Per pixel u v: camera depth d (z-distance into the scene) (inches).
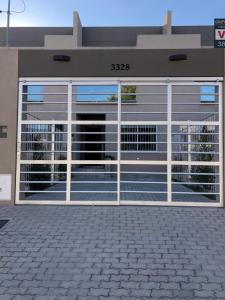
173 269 233.9
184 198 446.3
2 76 410.6
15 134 409.7
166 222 338.6
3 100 410.9
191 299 193.2
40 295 197.6
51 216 358.9
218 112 402.6
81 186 597.9
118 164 405.1
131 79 404.2
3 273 227.9
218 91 402.0
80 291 202.7
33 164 443.2
